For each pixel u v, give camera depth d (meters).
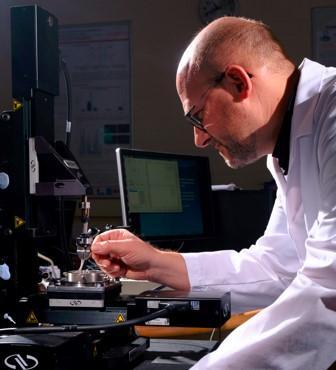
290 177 1.16
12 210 1.13
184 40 3.21
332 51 3.06
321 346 0.90
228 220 2.23
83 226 1.28
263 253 1.38
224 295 1.03
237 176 3.10
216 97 1.05
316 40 3.08
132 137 3.28
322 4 3.07
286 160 1.16
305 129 1.08
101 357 0.99
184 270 1.31
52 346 0.86
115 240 1.24
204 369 0.91
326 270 0.89
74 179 1.15
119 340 1.09
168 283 1.30
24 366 0.87
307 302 0.91
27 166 1.14
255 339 0.92
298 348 0.90
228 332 1.39
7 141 1.14
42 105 1.19
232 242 2.22
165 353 1.13
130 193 1.91
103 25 3.33
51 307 1.07
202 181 2.22
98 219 3.29
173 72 3.23
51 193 1.16
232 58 1.04
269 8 3.12
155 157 2.05
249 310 1.37
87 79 3.35
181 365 1.04
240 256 1.39
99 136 3.33
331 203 0.93
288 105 1.09
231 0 3.15
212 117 1.07
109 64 3.32
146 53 3.26
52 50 1.23
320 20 3.07
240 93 1.04
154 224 2.00
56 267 1.44
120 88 3.31
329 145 0.97
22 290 1.14
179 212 2.11
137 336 1.16
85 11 3.35
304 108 1.08
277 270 1.36
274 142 1.12
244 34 1.05
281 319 0.92
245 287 1.35
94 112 3.34
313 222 1.11
